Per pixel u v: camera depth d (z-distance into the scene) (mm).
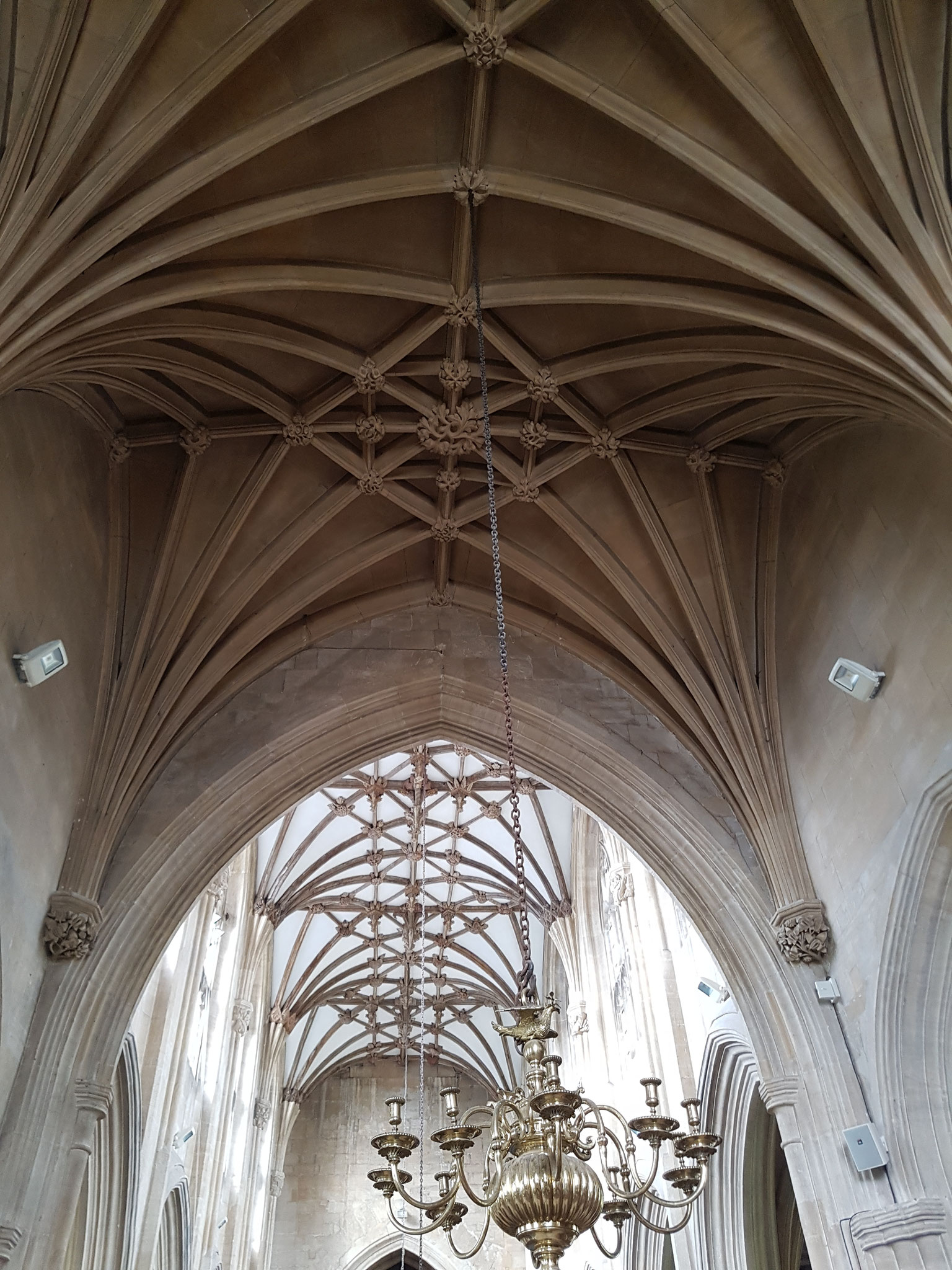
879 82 7805
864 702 9977
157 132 7594
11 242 7094
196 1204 17141
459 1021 29516
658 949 15898
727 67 7875
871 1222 8836
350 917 25625
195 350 10211
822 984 10312
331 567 12383
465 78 8508
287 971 26016
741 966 10945
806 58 7844
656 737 12570
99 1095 9555
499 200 9422
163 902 10828
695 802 11977
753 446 11641
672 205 8883
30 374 8172
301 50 7988
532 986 7367
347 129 8609
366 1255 27609
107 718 10984
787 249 8625
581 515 12094
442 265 9930
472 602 13320
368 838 23422
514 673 12945
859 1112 9539
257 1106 24406
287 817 22266
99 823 10594
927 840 8938
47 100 7113
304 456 11609
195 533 11492
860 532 10172
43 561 9453
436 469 11891
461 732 12781
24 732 9117
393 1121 7449
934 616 8898
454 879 24328
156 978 14570
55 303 7613
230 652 11945
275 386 10938
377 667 12797
